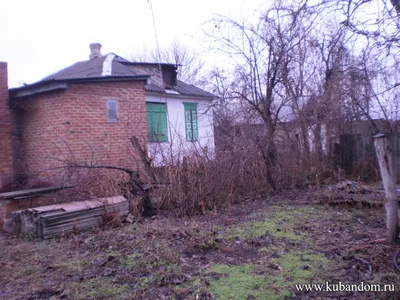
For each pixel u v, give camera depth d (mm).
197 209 7688
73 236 6184
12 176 8930
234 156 8875
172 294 3777
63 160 8156
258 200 9016
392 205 5070
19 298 3854
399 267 4262
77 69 13633
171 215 7418
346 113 12242
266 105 9641
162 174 7848
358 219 6832
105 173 8078
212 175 8039
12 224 6844
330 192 8727
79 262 4844
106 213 6832
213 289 3844
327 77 11297
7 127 8875
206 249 5156
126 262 4742
